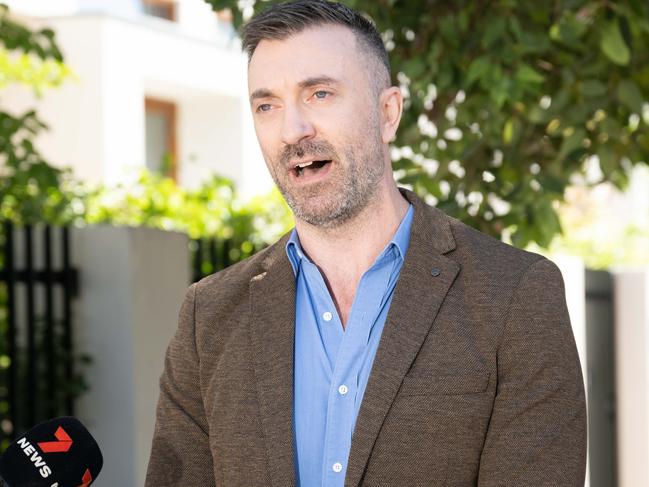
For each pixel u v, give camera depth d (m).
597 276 8.62
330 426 2.56
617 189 6.01
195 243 6.46
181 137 13.39
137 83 12.09
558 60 5.55
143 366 5.68
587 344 8.32
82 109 11.74
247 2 4.70
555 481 2.44
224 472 2.65
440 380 2.50
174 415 2.80
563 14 4.91
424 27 5.19
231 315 2.76
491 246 2.64
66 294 5.65
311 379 2.62
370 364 2.58
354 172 2.56
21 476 2.44
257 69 2.59
